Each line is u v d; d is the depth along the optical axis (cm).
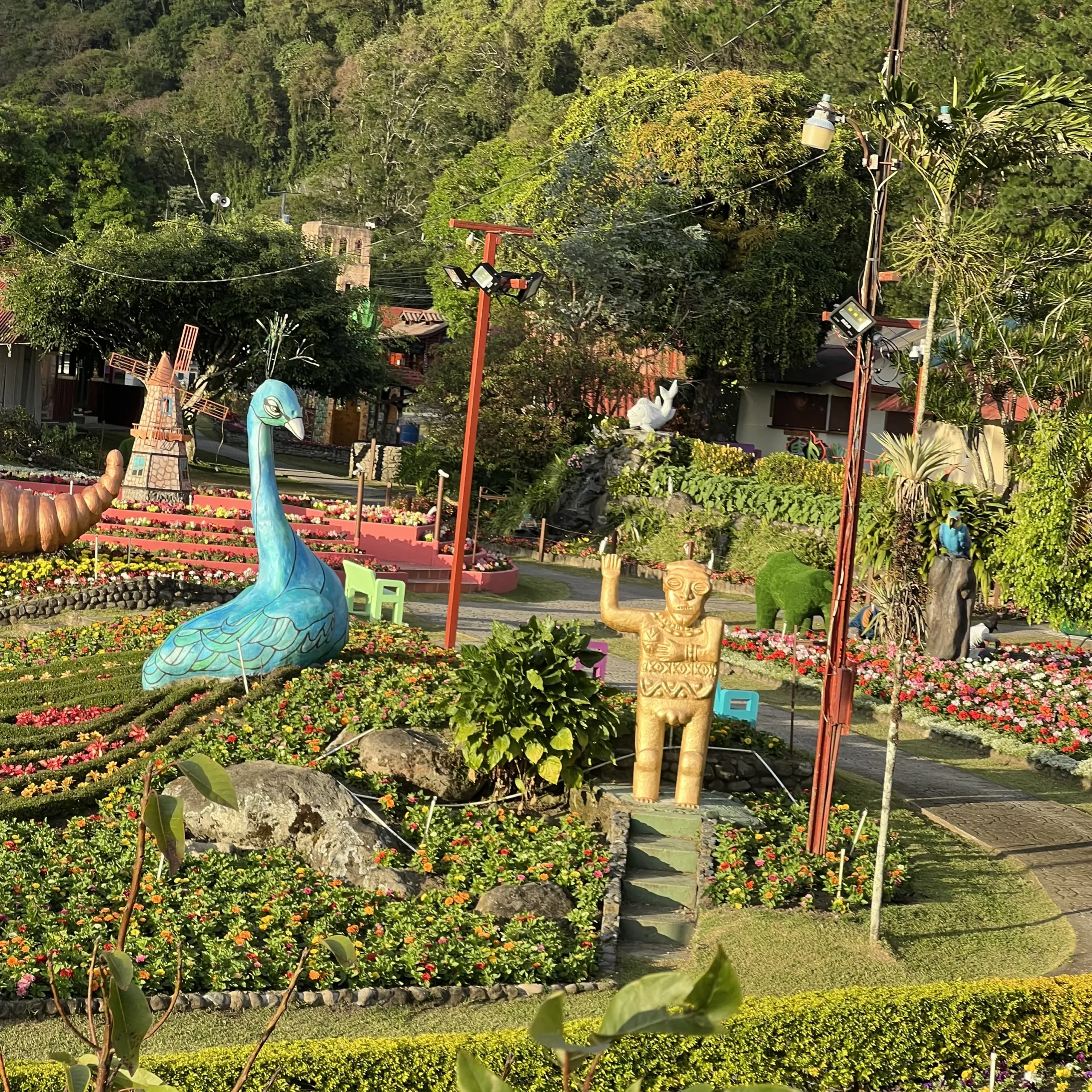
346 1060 911
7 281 4688
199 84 10400
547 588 3331
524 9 9200
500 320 4581
